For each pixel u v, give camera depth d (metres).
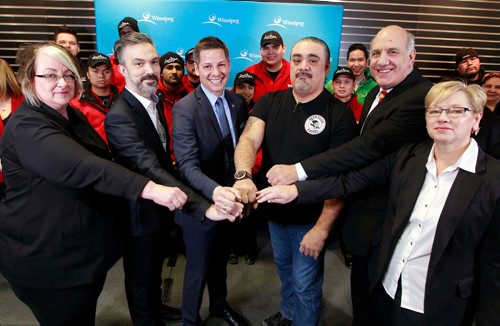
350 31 3.77
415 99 1.28
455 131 1.02
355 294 1.66
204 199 1.37
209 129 1.52
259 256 2.74
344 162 1.32
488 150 1.70
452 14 3.83
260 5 3.30
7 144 1.12
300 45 1.41
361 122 1.67
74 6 3.49
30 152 1.07
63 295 1.23
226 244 1.83
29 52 1.10
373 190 1.42
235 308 2.11
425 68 4.00
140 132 1.43
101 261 1.27
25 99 1.13
